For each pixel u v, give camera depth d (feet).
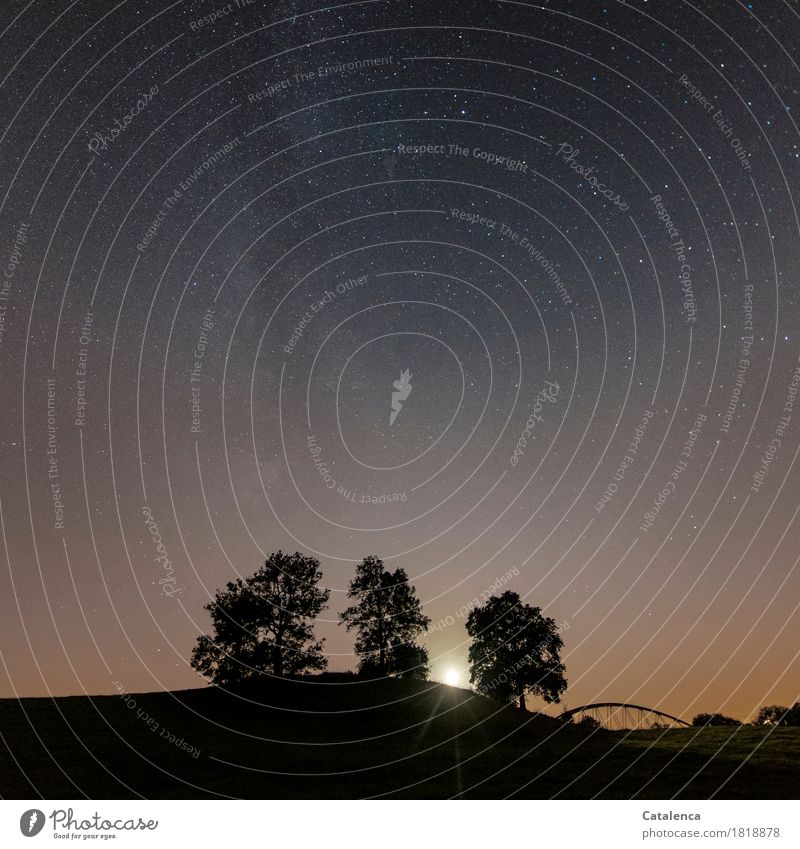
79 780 109.29
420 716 157.99
